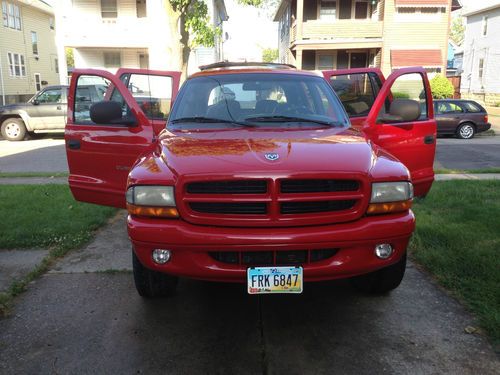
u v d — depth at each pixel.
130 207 3.19
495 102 30.38
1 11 29.33
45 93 17.06
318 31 25.36
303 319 3.57
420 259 4.58
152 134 4.57
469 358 3.01
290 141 3.53
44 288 4.14
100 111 4.14
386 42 25.12
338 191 3.11
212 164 3.14
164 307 3.78
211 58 29.33
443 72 25.19
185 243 3.01
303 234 2.99
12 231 5.48
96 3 23.94
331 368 2.94
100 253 5.00
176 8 15.09
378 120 4.66
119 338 3.31
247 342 3.26
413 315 3.58
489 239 4.95
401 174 3.22
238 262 3.06
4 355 3.11
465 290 3.89
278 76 4.57
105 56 25.12
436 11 24.92
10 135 16.91
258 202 3.04
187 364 3.00
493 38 31.77
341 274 3.11
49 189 7.98
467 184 8.11
